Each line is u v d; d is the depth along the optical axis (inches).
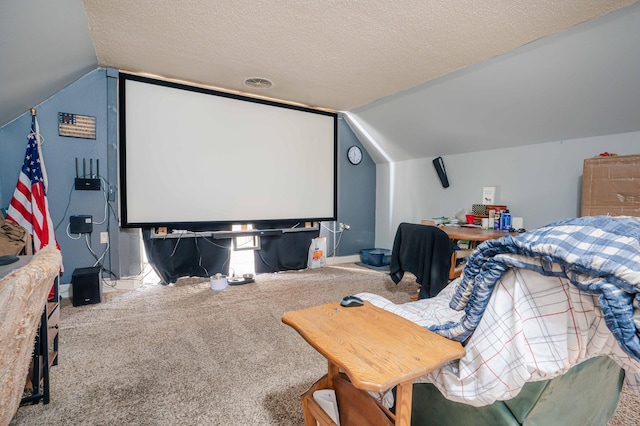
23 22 68.7
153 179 134.0
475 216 141.3
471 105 128.7
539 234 33.9
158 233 136.0
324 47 100.3
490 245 37.8
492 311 36.2
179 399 63.2
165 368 74.5
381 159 198.2
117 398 63.2
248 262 176.4
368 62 110.8
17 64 82.1
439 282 105.0
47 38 81.5
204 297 125.5
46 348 60.2
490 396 35.3
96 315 105.8
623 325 26.2
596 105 102.9
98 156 127.0
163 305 116.0
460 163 158.6
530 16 80.4
